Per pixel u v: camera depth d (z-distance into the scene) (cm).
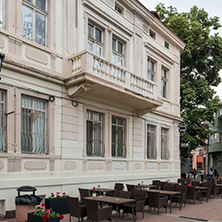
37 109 962
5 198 812
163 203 995
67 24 1083
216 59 2453
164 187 1245
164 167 1656
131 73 1215
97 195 945
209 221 884
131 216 934
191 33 2288
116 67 1142
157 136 1606
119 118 1340
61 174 992
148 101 1294
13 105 870
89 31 1213
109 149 1230
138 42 1473
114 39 1351
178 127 1862
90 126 1166
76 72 1038
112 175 1227
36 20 996
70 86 1042
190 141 2252
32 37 972
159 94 1656
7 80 859
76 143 1067
